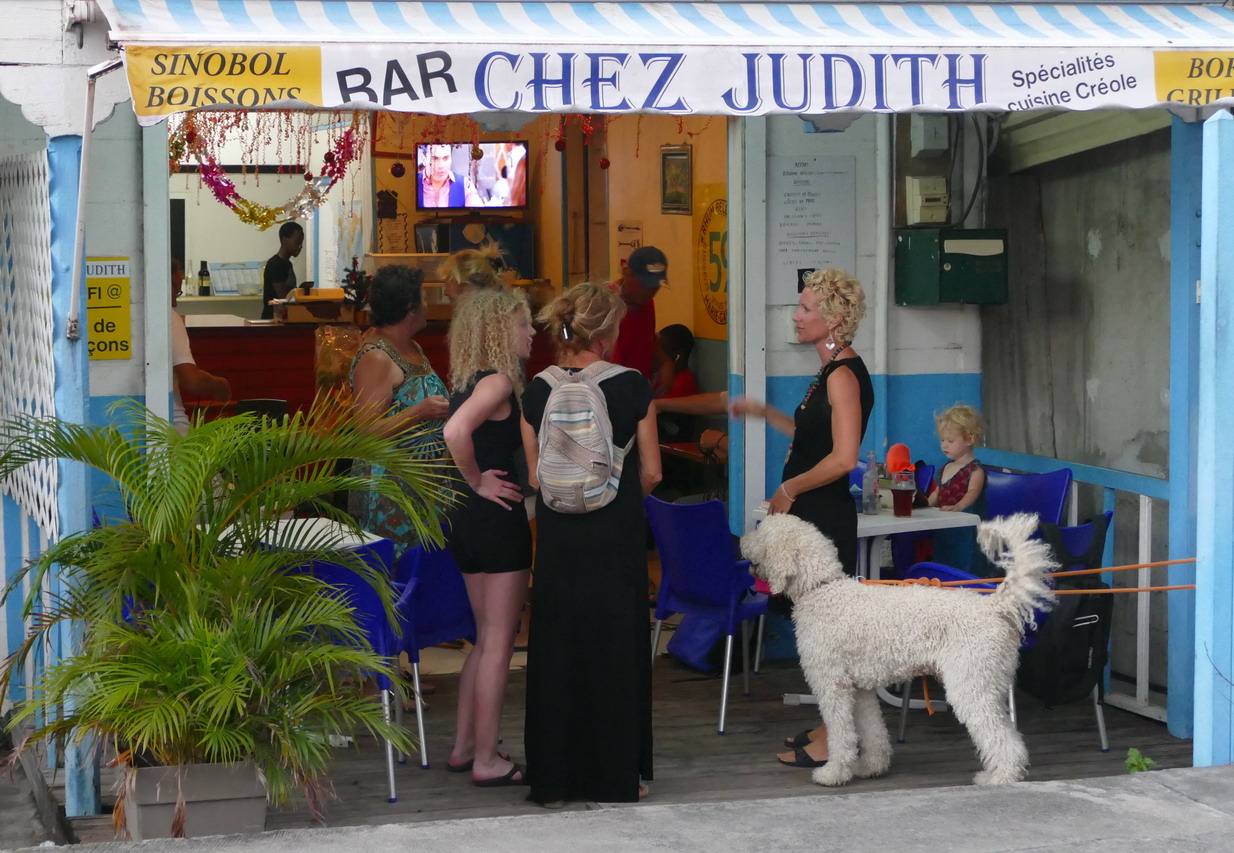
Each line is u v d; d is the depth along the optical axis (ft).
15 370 25.40
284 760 19.04
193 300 75.87
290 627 19.65
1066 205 32.63
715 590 28.12
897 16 24.26
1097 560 26.78
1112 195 31.01
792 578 24.36
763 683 31.91
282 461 20.04
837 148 33.53
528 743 23.65
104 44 20.58
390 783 23.89
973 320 35.14
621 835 18.07
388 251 67.31
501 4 23.45
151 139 28.19
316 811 21.11
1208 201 20.54
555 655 23.29
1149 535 29.68
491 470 24.13
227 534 20.70
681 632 33.42
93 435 19.76
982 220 34.42
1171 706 28.09
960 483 32.30
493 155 65.67
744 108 20.92
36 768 24.70
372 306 28.78
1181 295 27.68
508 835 18.07
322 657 19.35
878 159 33.71
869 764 25.17
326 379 41.63
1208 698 20.97
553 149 61.87
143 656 18.93
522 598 24.76
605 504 22.79
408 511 20.84
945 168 33.81
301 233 66.39
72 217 20.77
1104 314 31.45
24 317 24.12
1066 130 31.63
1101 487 31.55
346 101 19.47
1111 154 31.01
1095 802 19.29
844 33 22.26
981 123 34.06
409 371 28.60
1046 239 33.35
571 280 60.08
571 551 23.12
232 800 19.53
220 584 19.75
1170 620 28.04
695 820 18.72
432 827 18.40
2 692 20.34
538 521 23.58
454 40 19.84
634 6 24.08
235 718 19.15
